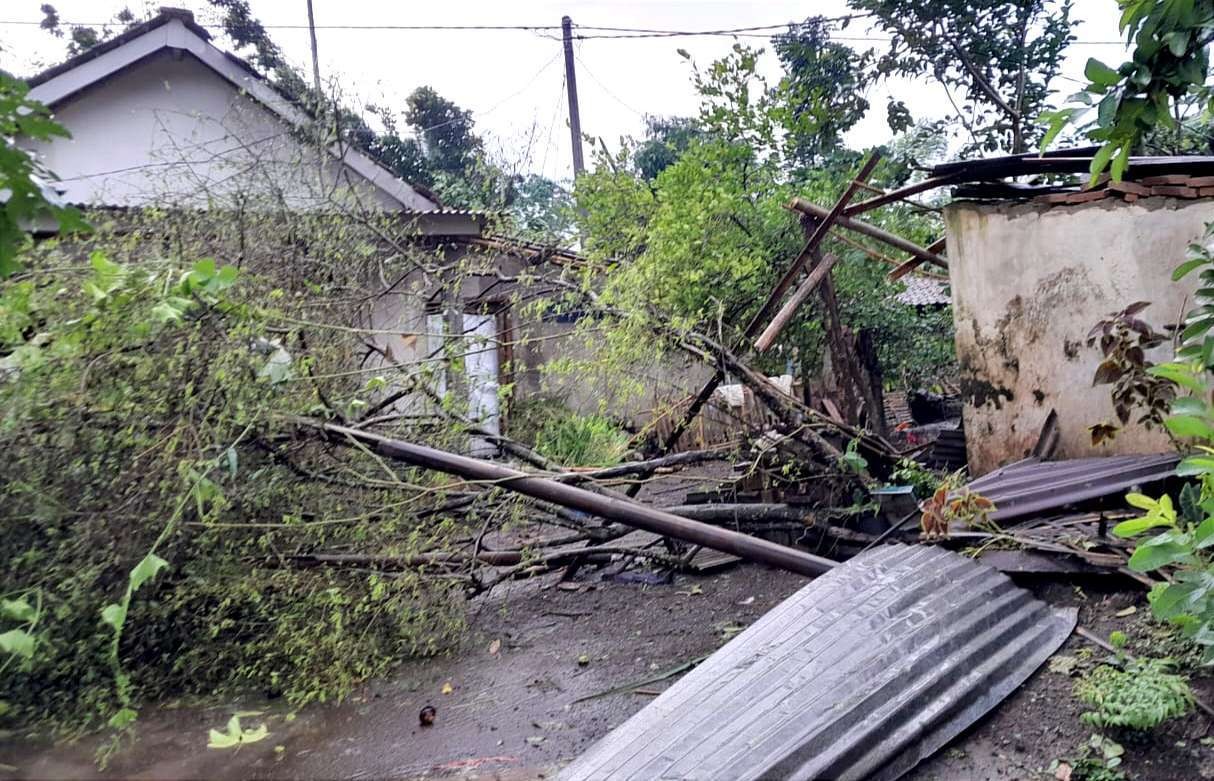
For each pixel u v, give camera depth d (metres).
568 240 6.11
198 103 8.91
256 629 3.55
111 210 5.16
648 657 3.60
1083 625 2.87
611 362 4.95
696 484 6.10
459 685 3.41
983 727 2.31
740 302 7.00
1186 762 2.10
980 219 5.23
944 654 2.48
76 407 3.14
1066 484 3.89
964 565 3.19
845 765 2.00
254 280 4.25
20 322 3.29
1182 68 2.13
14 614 2.72
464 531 4.41
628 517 3.51
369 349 4.89
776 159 8.47
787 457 4.81
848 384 6.36
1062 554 3.20
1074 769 2.11
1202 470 2.49
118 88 8.74
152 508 3.26
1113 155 2.43
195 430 3.28
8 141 2.00
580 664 3.57
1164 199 4.65
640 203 7.96
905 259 8.05
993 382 5.25
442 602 3.99
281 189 5.59
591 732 2.89
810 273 6.11
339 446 3.76
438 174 13.17
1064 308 4.96
